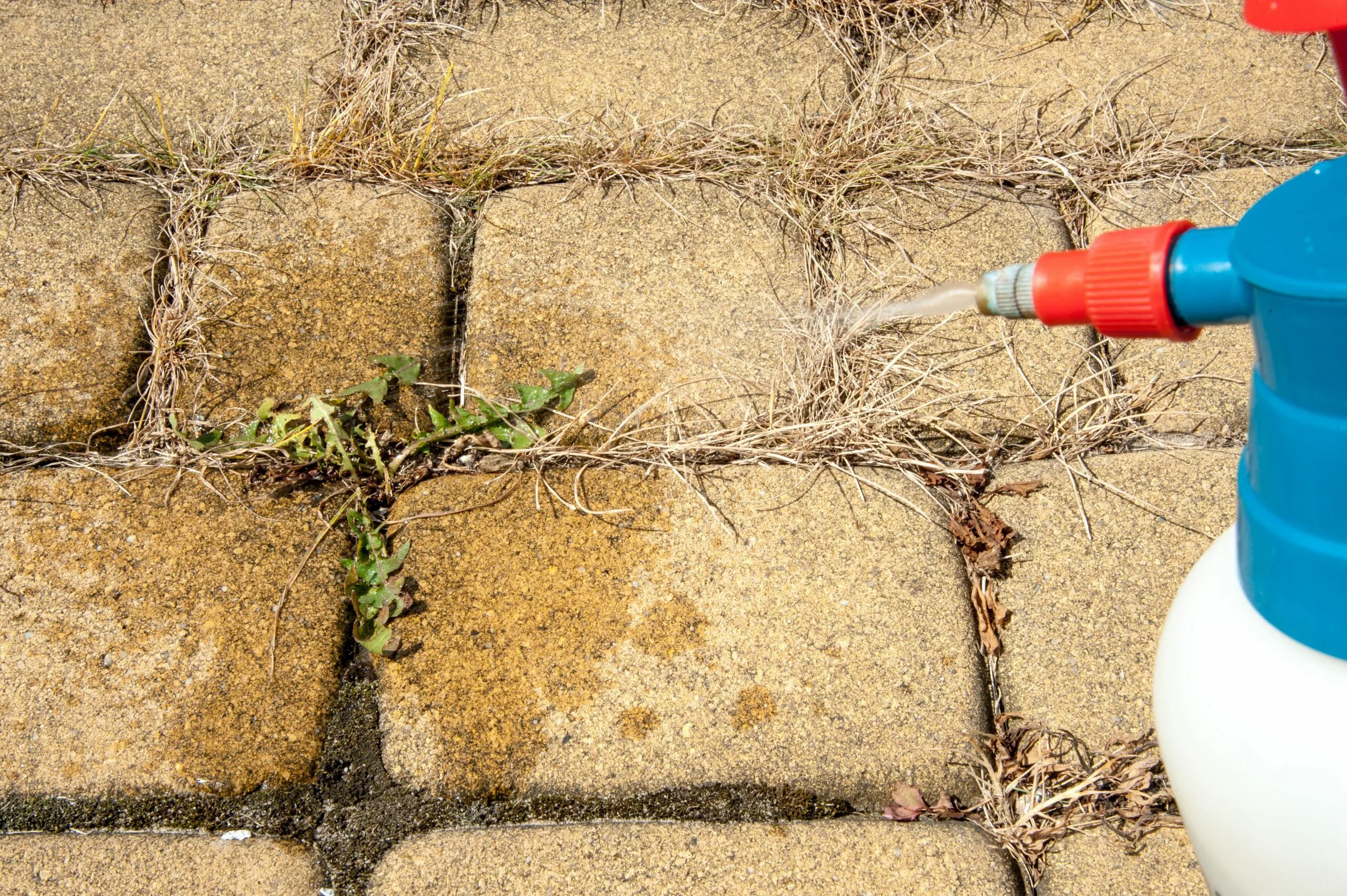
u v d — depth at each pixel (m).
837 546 0.88
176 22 1.01
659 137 0.98
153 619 0.87
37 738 0.85
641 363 0.92
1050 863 0.83
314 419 0.90
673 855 0.83
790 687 0.86
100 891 0.83
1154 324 0.70
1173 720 0.74
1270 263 0.63
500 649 0.86
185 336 0.93
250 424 0.91
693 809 0.84
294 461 0.90
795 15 1.02
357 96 0.99
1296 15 0.62
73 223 0.95
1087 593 0.87
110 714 0.85
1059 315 0.71
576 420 0.91
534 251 0.95
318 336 0.93
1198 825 0.74
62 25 1.01
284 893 0.83
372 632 0.87
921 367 0.92
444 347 0.93
